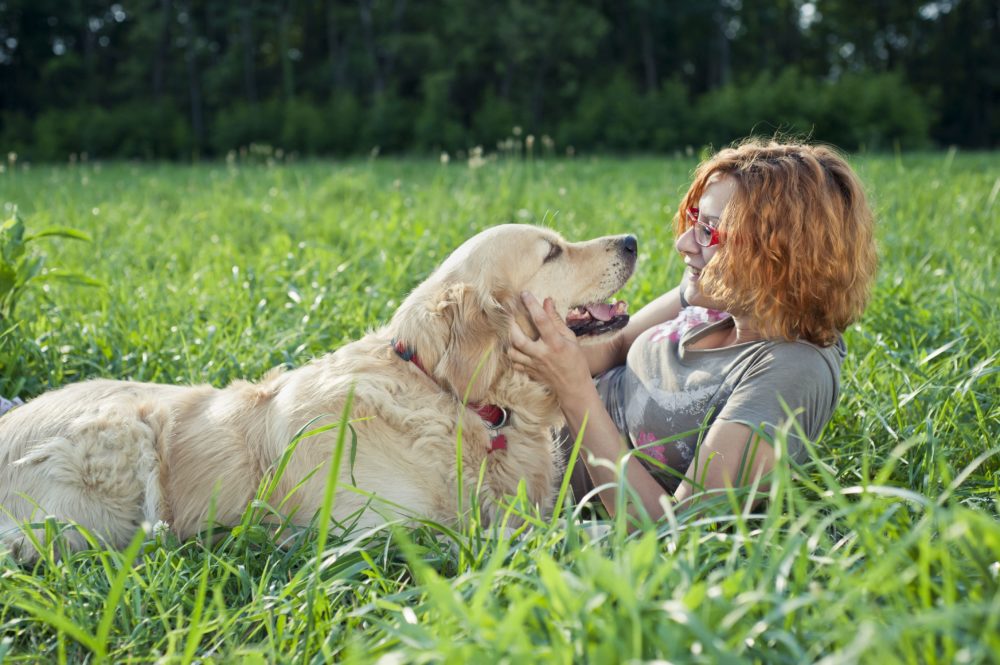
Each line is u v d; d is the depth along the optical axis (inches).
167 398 123.4
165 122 1437.0
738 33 1850.4
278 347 159.5
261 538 98.7
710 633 56.6
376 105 1389.0
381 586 89.9
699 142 1300.4
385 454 107.9
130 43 1696.6
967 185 377.7
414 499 107.7
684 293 128.8
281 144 1362.0
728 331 111.7
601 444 105.0
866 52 1918.1
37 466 111.6
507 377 115.3
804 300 99.2
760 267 98.9
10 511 111.2
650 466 111.8
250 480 112.3
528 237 122.5
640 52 1828.2
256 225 314.7
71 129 1366.9
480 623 62.2
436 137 1339.8
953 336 159.3
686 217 119.9
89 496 111.3
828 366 102.7
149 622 84.8
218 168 782.5
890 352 144.5
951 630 57.1
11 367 149.9
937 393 125.9
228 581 95.8
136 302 193.9
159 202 425.4
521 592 71.5
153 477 114.5
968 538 69.7
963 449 116.6
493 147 1349.7
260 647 77.9
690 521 86.7
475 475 112.3
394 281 205.2
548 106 1603.1
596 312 129.9
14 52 1734.7
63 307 192.2
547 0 1513.3
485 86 1663.4
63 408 118.1
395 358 115.5
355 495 105.6
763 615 69.3
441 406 112.5
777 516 70.6
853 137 1266.0
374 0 1633.9
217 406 120.6
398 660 61.3
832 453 117.8
